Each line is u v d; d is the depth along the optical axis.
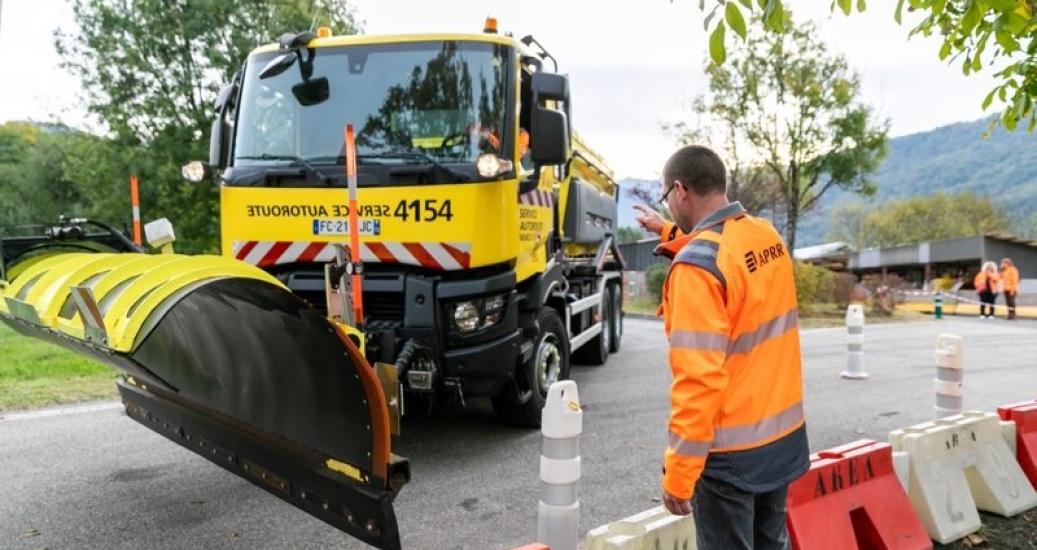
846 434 6.48
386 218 5.02
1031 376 9.84
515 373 5.95
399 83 5.35
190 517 4.18
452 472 5.12
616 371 9.55
